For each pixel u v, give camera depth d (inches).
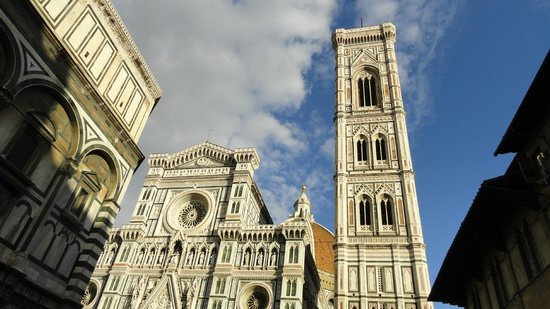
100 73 968.3
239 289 2039.9
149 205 2539.4
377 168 2411.4
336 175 2440.9
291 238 2140.7
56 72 815.7
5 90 684.1
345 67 3061.0
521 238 782.5
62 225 839.7
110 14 996.6
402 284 1940.2
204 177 2628.0
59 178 826.8
